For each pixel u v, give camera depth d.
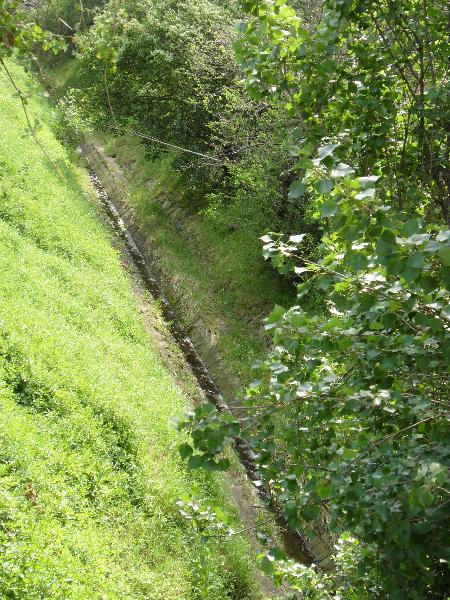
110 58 7.23
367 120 6.25
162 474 13.30
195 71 27.17
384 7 6.10
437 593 4.95
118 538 10.94
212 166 26.81
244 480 16.03
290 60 5.65
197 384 20.31
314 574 6.46
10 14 6.41
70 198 26.28
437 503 4.11
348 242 3.92
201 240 28.14
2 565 7.81
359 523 4.29
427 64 6.38
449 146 6.38
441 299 3.93
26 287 16.17
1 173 22.31
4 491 8.98
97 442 12.46
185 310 24.06
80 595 8.43
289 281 23.47
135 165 36.41
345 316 4.96
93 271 21.48
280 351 4.96
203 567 8.18
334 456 4.73
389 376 4.58
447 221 6.29
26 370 12.72
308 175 3.87
